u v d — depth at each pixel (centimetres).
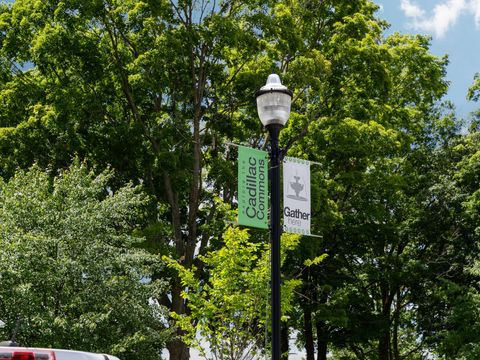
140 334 1777
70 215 1800
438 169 3681
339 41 2833
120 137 2527
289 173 1061
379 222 3294
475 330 2945
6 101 2759
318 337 3462
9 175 2617
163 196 2791
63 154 2550
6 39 2716
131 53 2780
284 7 2722
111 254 1817
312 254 2631
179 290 2497
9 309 1653
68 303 1705
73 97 2516
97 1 2528
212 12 2678
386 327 3403
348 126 2725
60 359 691
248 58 2703
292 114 2834
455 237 3656
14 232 1772
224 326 1712
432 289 3600
